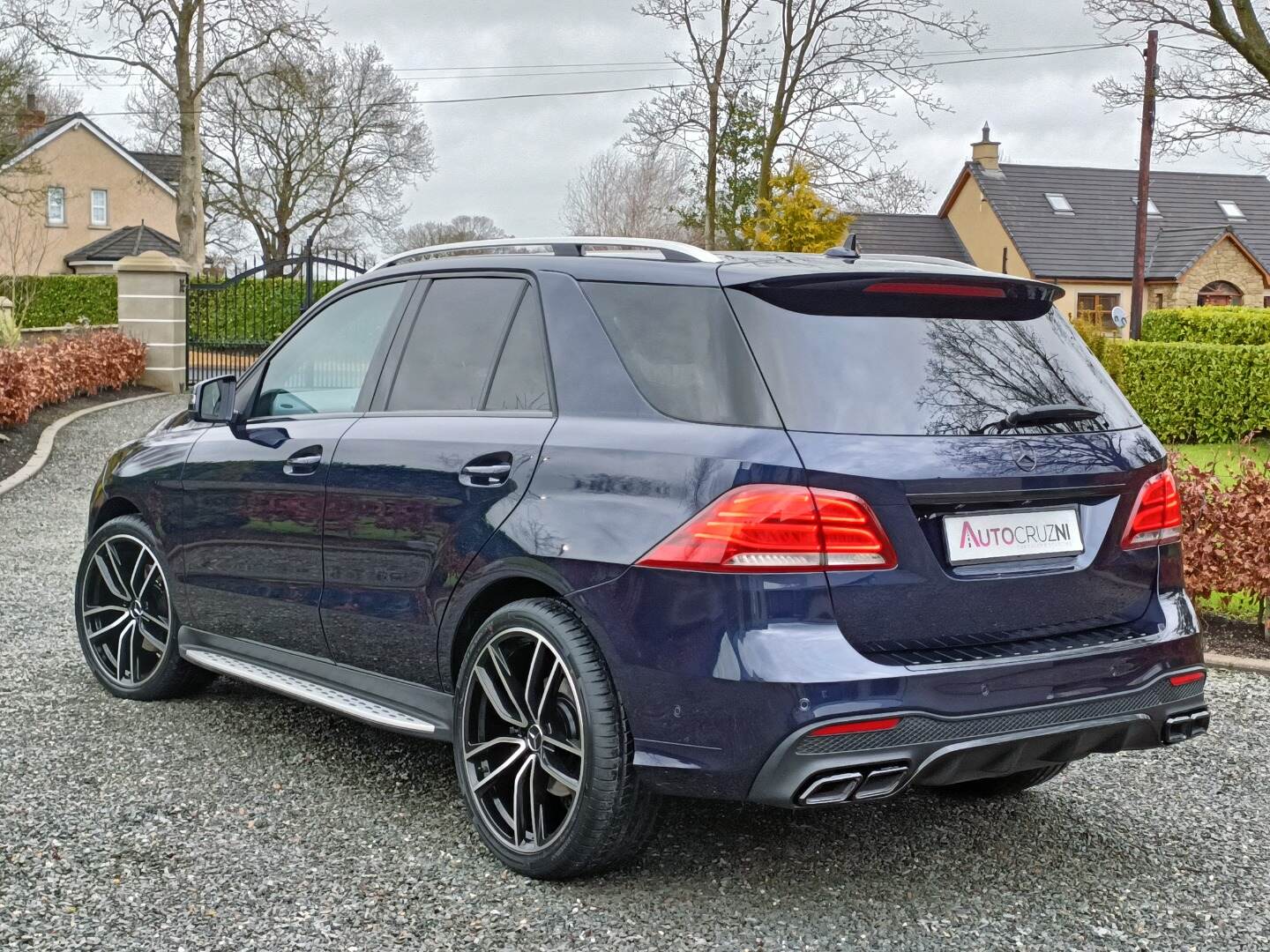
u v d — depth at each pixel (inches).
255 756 179.3
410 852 146.0
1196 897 138.1
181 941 122.0
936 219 2160.4
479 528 143.6
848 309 132.7
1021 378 136.9
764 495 121.0
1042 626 132.8
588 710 130.0
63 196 2075.5
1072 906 135.2
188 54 1424.7
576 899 133.9
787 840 152.6
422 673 154.8
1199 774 181.9
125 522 205.8
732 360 129.3
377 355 170.6
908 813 163.8
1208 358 766.5
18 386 552.1
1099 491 136.5
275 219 2014.0
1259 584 261.9
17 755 176.6
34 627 255.0
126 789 164.4
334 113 1952.5
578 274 148.3
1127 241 1968.5
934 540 125.6
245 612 183.5
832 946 124.3
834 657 119.0
